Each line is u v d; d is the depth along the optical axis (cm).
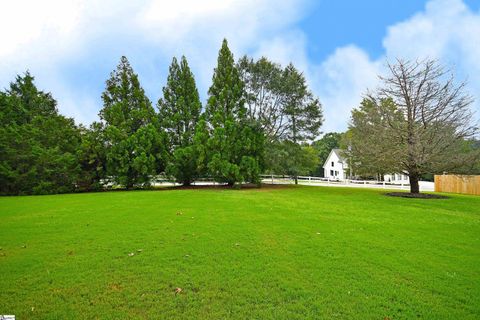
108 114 2230
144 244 538
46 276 380
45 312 286
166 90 2402
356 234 633
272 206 1074
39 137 1945
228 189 2003
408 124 1561
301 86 2359
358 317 280
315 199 1355
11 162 1756
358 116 1908
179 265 424
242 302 309
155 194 1551
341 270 409
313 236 611
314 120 2388
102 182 2100
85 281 365
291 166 2291
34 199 1338
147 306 300
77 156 1995
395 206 1127
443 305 307
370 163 1716
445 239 594
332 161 5141
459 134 1491
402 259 460
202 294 329
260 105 2502
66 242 550
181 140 2353
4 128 1841
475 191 1786
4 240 564
